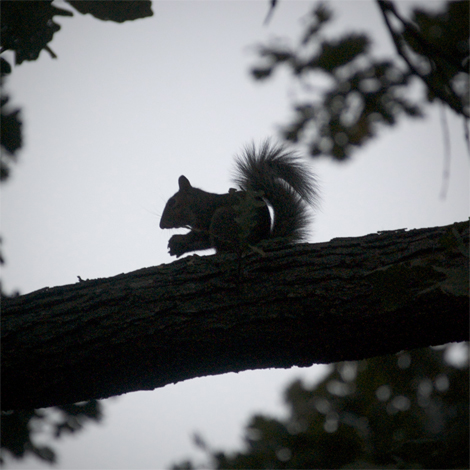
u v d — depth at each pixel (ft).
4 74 23.30
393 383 39.96
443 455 21.38
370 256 20.95
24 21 22.58
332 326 19.93
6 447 33.99
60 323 21.01
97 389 21.26
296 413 38.70
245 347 20.31
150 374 20.90
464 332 19.54
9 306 21.97
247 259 21.72
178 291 21.16
